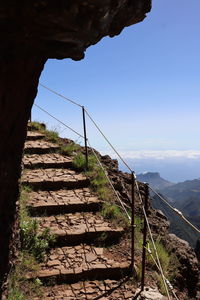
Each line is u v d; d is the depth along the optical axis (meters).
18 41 3.33
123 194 9.35
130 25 4.13
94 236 7.24
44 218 7.65
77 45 3.43
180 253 7.91
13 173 4.27
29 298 5.54
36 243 6.61
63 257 6.64
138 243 7.34
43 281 5.99
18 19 3.03
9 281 5.13
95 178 9.44
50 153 10.66
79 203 8.13
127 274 6.40
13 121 3.90
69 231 7.17
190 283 7.16
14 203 4.49
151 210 9.69
